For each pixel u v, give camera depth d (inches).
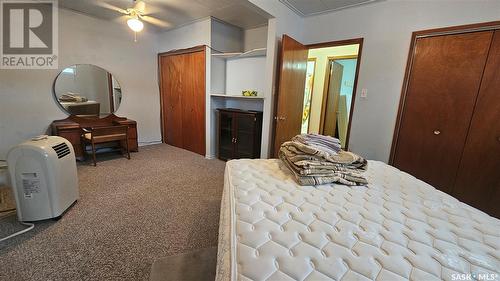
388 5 100.8
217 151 161.2
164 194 97.7
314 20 124.7
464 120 88.7
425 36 93.4
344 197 41.9
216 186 108.0
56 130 126.3
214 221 78.2
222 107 161.6
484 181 87.4
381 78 106.8
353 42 113.0
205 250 63.6
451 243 29.4
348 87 203.9
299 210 36.4
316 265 24.7
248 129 137.3
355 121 117.0
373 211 36.9
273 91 118.6
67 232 69.2
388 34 102.4
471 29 83.6
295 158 51.0
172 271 55.5
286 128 122.7
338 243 28.4
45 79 130.3
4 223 71.6
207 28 139.1
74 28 136.5
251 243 28.0
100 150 156.9
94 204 86.9
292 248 27.3
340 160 50.3
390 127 107.3
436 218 35.6
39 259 57.7
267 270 23.9
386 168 61.3
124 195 95.4
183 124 173.0
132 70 168.4
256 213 35.1
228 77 159.9
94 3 122.0
